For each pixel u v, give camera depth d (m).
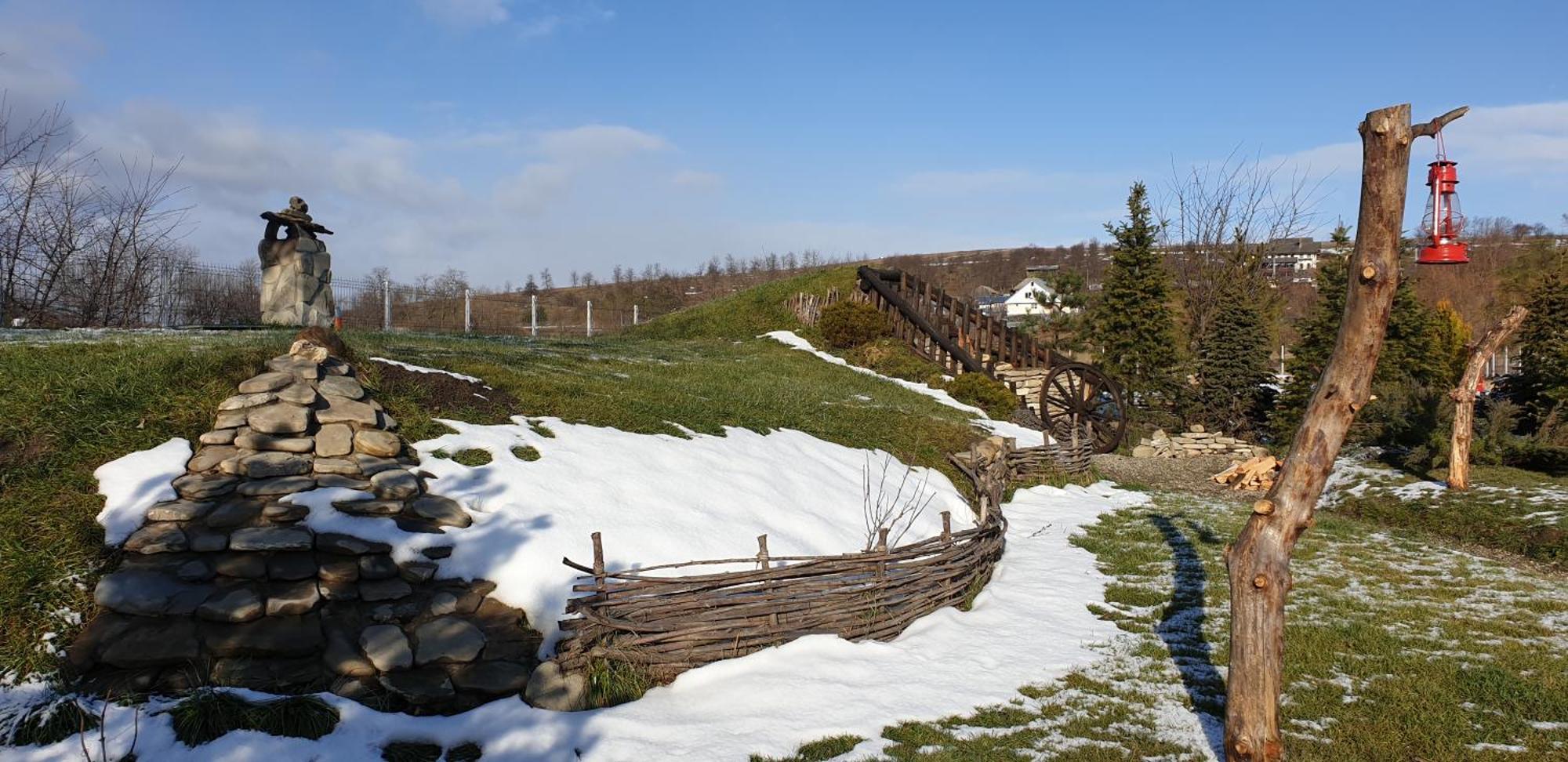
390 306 23.78
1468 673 5.84
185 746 4.00
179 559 5.34
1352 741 4.80
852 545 8.67
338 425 7.01
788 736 4.74
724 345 23.11
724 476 9.01
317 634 5.09
